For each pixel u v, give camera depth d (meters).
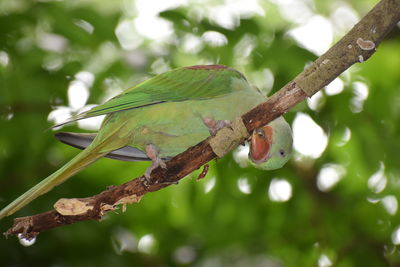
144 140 7.54
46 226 6.35
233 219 12.24
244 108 7.55
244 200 11.99
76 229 11.45
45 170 11.29
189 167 6.57
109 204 6.44
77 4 11.34
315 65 6.04
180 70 7.87
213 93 7.59
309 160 11.87
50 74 11.08
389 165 11.33
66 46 11.16
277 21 11.62
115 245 12.44
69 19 11.01
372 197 11.98
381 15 5.86
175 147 7.64
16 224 6.33
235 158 11.70
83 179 11.35
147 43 11.98
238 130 6.37
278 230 12.25
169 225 12.48
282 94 6.20
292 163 11.83
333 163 11.72
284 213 12.06
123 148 8.03
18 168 11.20
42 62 11.02
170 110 7.42
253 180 11.92
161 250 13.05
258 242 12.72
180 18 11.36
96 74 11.09
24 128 10.83
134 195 6.52
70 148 11.26
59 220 6.33
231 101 7.53
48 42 11.09
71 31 11.05
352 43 5.91
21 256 11.55
